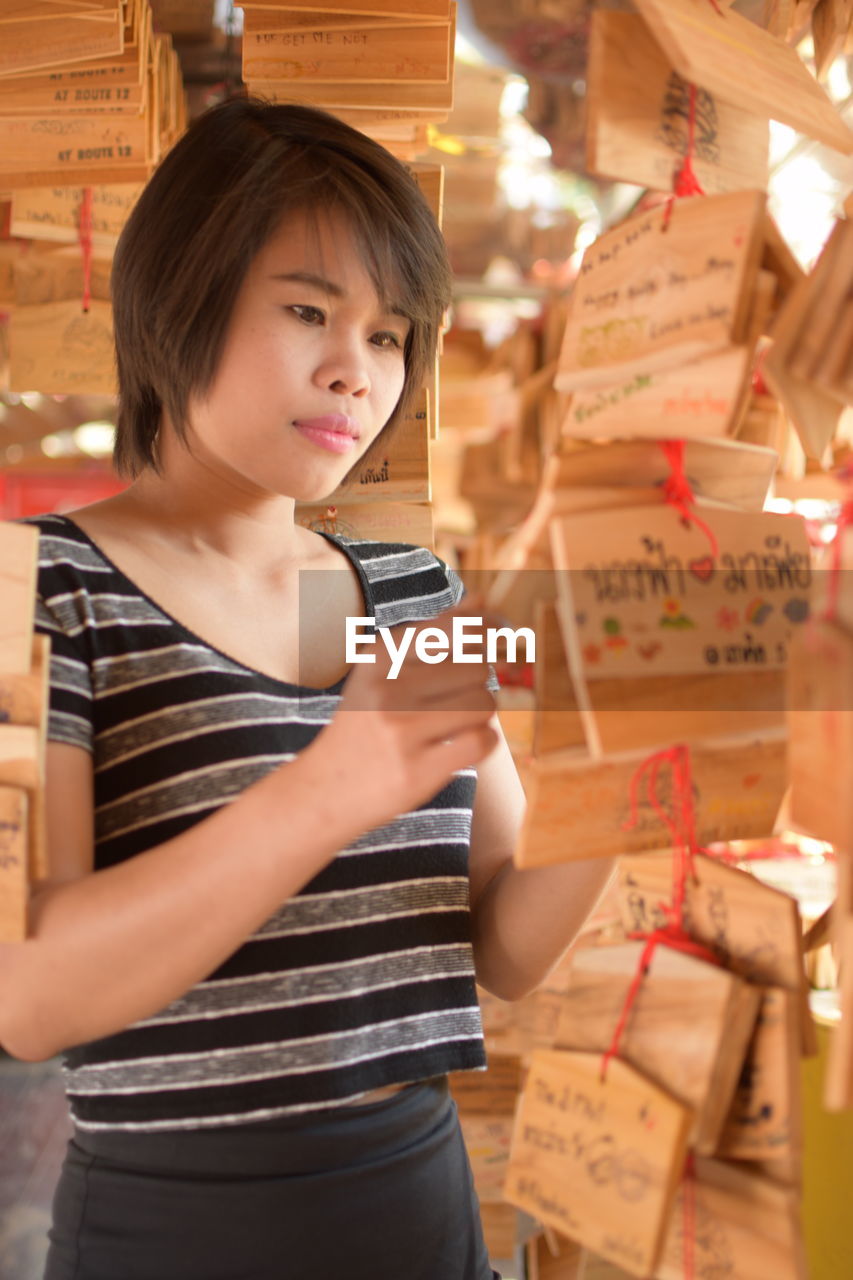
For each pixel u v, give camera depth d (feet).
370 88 4.09
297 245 2.89
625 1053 2.22
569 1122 2.23
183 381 3.00
